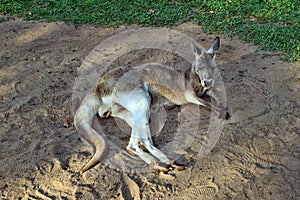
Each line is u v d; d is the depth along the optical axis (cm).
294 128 469
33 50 571
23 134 475
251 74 522
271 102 492
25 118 489
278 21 598
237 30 582
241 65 534
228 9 621
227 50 556
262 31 576
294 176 435
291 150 453
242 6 626
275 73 522
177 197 427
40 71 540
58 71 539
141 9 631
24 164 452
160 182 437
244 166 443
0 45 580
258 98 496
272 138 462
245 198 425
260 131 468
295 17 602
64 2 650
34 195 432
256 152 453
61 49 571
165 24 604
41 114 491
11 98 509
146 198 427
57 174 445
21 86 522
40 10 636
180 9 627
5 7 642
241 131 469
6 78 533
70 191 433
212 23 599
